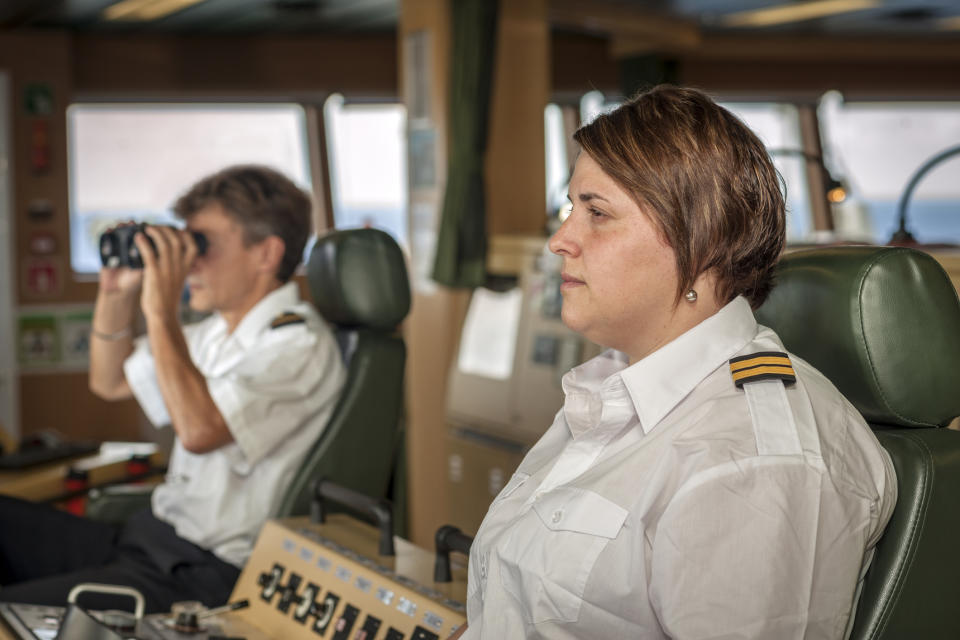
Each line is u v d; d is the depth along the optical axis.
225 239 2.22
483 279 4.57
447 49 4.75
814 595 0.97
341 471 2.17
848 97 8.47
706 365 1.08
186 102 7.04
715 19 7.12
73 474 2.79
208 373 2.32
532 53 5.19
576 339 3.83
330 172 7.51
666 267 1.07
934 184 11.96
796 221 8.77
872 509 1.04
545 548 1.06
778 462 0.97
